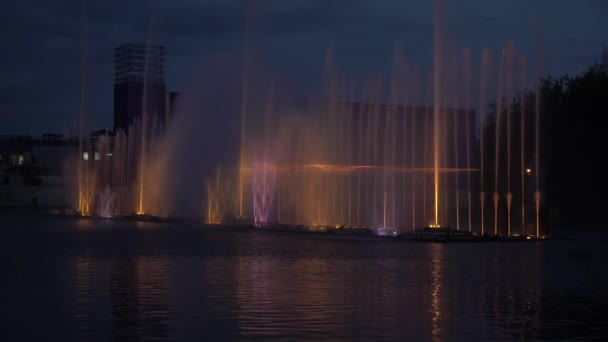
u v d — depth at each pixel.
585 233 43.12
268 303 16.81
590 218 51.69
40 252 29.98
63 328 13.88
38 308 16.06
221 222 54.47
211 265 24.94
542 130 53.53
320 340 12.96
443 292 18.67
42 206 84.69
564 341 13.02
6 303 16.73
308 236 40.09
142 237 39.19
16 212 73.00
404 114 52.06
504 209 41.12
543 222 39.31
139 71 80.69
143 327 14.00
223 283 20.25
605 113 53.12
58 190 89.19
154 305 16.50
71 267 24.25
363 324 14.38
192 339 12.98
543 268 24.20
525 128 53.72
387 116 52.69
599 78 54.81
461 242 35.59
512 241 36.50
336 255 28.77
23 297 17.64
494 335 13.47
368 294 18.25
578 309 16.19
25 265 24.88
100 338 13.02
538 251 30.67
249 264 25.34
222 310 15.85
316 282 20.55
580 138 51.78
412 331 13.77
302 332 13.62
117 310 15.82
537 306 16.55
